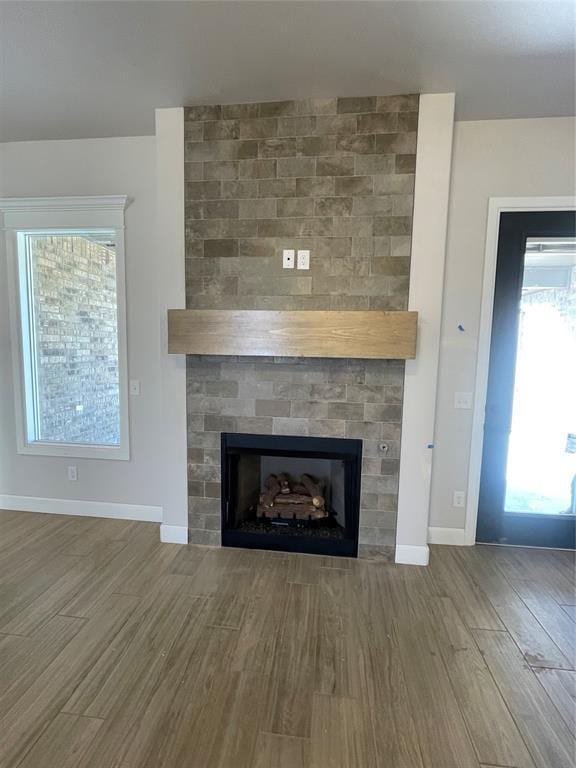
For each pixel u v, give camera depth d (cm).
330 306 250
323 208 245
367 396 257
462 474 287
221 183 251
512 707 162
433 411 253
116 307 309
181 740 147
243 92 233
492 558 273
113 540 288
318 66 208
